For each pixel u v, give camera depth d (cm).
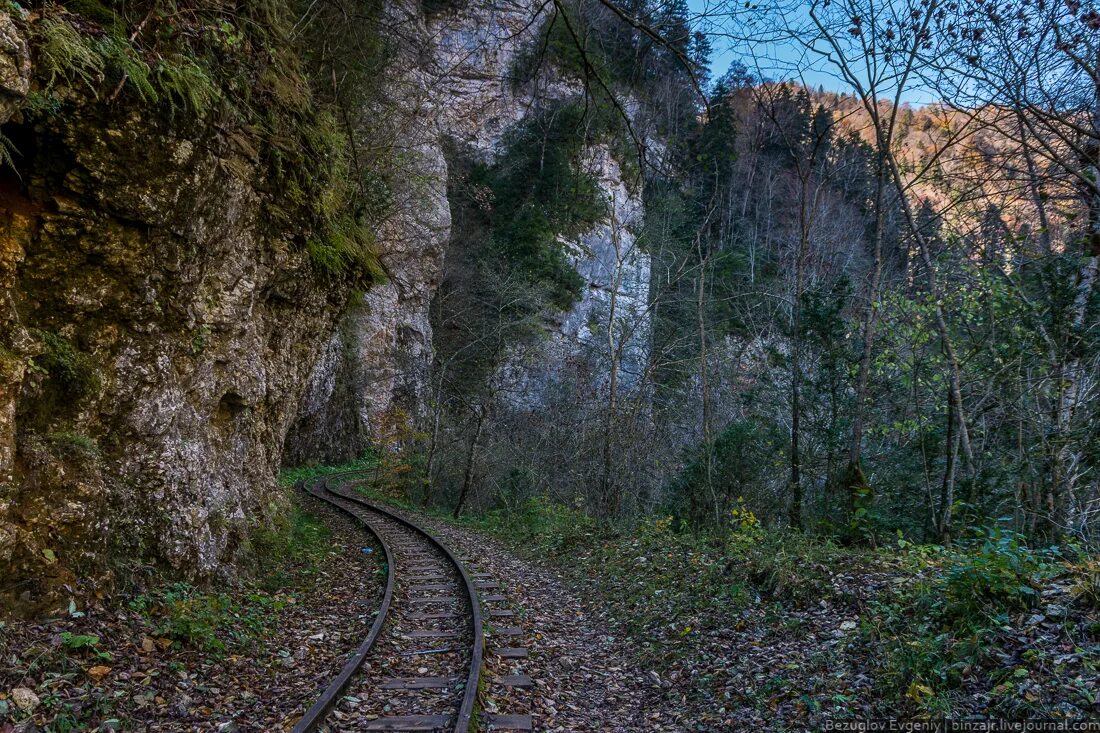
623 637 827
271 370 1145
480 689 592
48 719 447
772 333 2078
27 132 608
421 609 879
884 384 1386
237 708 526
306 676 609
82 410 653
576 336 3591
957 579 585
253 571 888
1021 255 1064
